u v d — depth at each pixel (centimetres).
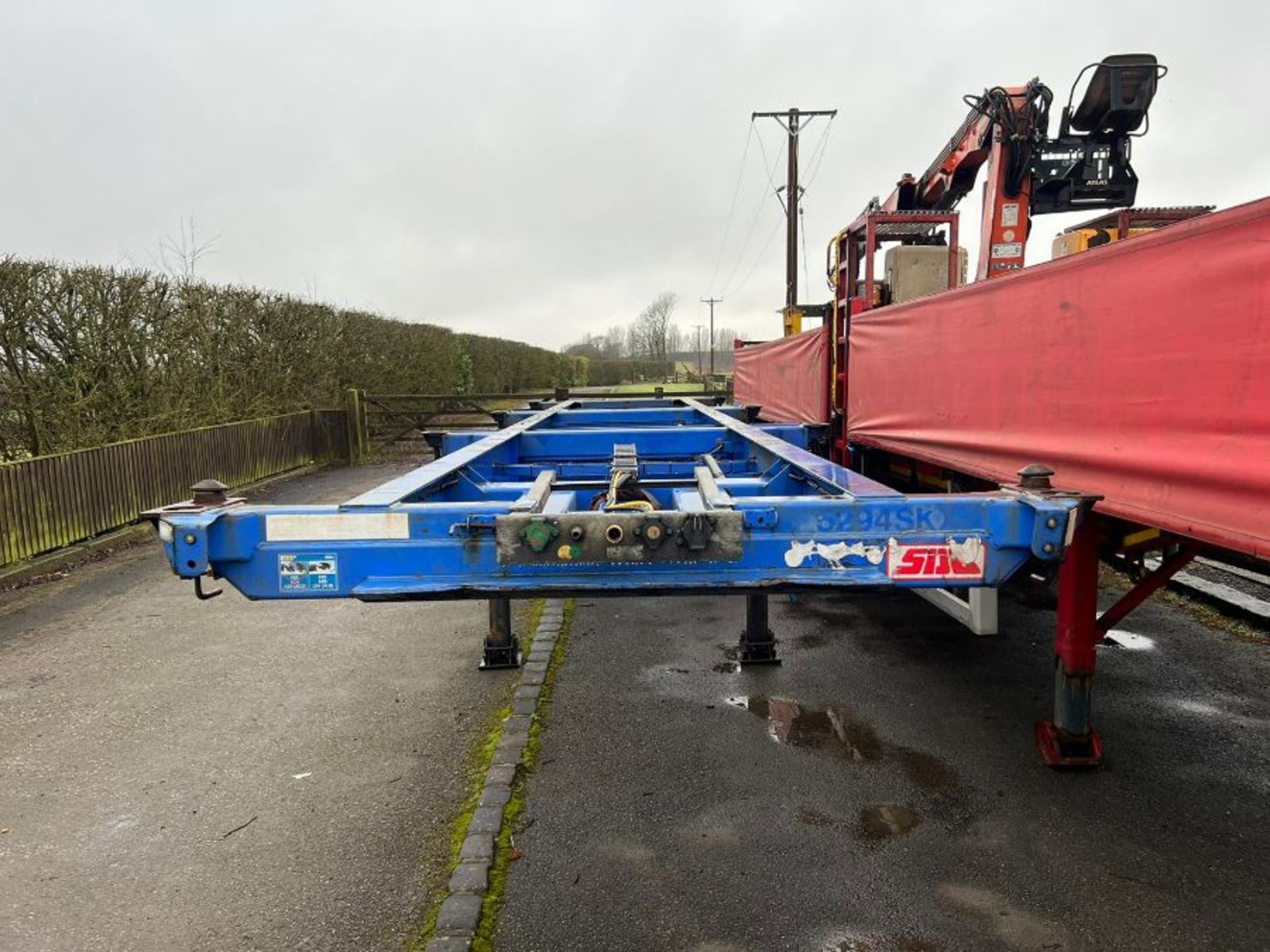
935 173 804
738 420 589
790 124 2828
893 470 592
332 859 296
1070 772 344
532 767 359
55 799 342
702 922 257
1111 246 277
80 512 837
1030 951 241
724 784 341
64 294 962
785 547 236
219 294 1395
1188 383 238
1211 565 603
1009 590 600
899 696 427
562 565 235
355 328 1908
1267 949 239
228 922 262
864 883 274
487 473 422
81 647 539
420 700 439
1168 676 442
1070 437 305
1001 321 362
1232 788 328
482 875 279
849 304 637
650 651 502
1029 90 618
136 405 1066
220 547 237
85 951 251
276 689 459
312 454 1603
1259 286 209
